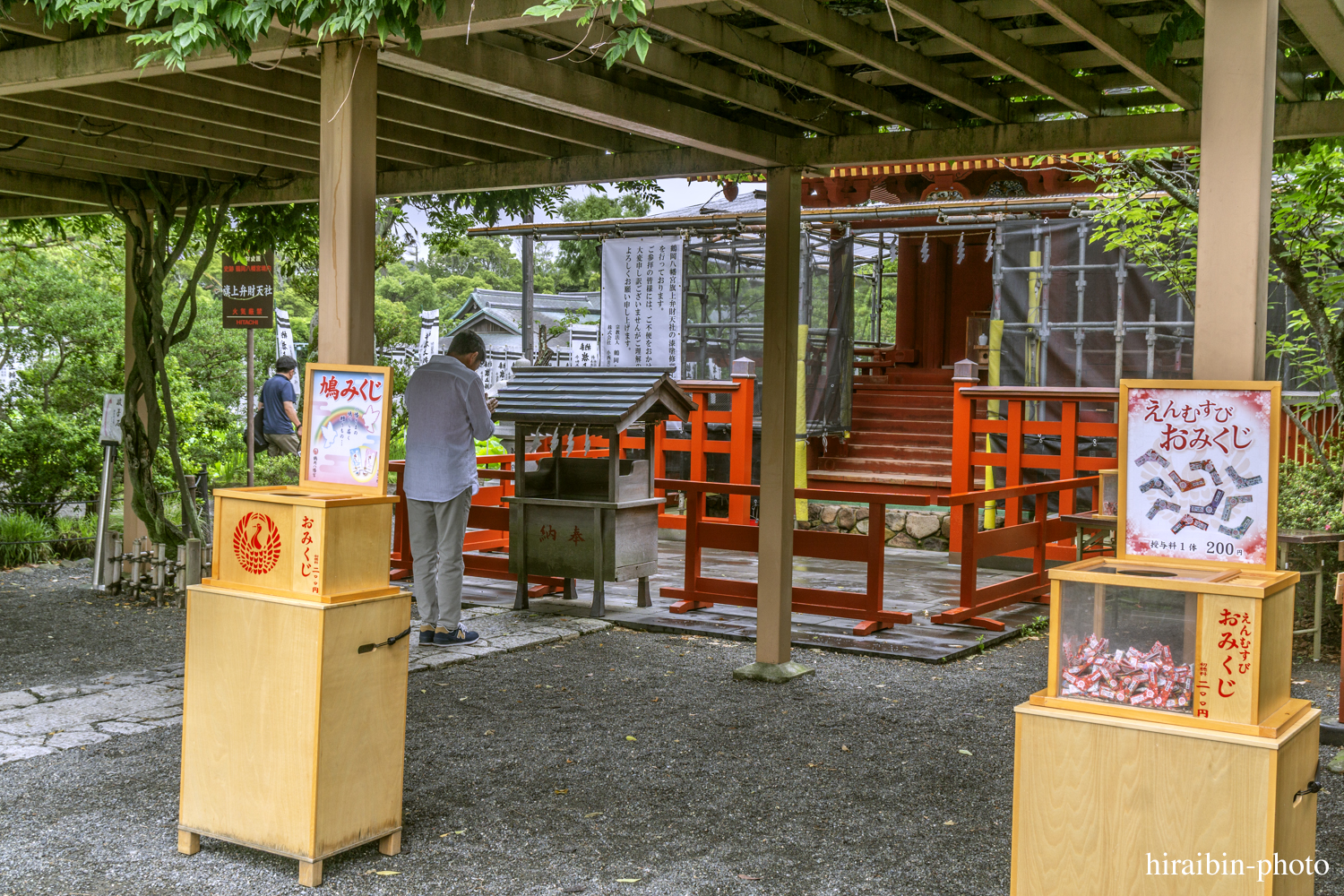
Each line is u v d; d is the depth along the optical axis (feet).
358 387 11.97
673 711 17.69
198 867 11.43
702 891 11.07
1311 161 22.18
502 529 27.14
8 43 15.72
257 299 28.60
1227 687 8.15
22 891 10.70
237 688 11.46
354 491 11.93
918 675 20.53
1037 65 15.97
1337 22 11.30
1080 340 37.78
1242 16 8.73
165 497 37.60
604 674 20.10
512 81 14.99
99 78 15.08
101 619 23.85
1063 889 8.63
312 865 10.97
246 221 28.30
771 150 18.76
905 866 11.79
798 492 24.49
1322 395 29.12
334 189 12.69
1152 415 8.89
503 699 18.24
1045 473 36.94
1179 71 16.25
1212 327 8.87
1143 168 26.71
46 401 36.42
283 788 11.13
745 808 13.44
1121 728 8.41
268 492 11.96
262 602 11.33
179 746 15.23
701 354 45.88
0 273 36.70
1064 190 39.32
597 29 14.43
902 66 15.66
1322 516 24.17
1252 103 8.72
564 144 21.52
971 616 24.70
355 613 11.33
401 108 19.06
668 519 40.06
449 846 12.13
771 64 15.62
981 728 17.06
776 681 19.63
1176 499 8.79
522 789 13.97
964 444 33.73
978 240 51.52
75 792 13.43
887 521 37.81
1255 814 7.96
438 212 33.35
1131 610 8.48
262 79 17.35
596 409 24.41
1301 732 8.40
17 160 24.59
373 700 11.59
